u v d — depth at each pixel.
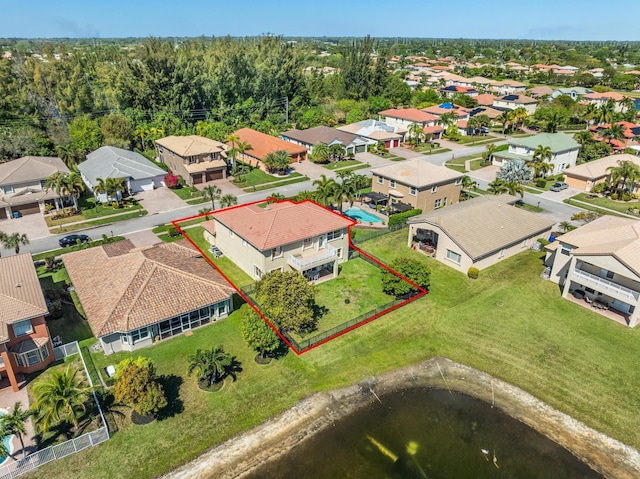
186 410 29.89
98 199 65.75
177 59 106.31
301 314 35.00
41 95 101.25
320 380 32.91
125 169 70.12
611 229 43.09
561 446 28.56
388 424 29.92
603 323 39.00
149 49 102.81
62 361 33.72
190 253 43.25
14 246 47.53
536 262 49.34
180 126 101.19
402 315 40.12
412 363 34.97
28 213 61.12
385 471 26.88
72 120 97.19
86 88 103.38
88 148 87.12
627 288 38.88
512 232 50.31
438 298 42.56
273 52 130.50
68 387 26.30
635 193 71.44
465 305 41.50
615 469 27.03
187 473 25.98
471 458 27.83
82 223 58.69
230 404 30.50
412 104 145.50
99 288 36.97
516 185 64.38
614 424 29.67
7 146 80.44
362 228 58.25
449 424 30.09
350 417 30.33
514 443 28.81
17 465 25.27
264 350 33.72
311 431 29.14
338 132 98.00
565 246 43.56
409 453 28.06
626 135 104.25
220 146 81.31
